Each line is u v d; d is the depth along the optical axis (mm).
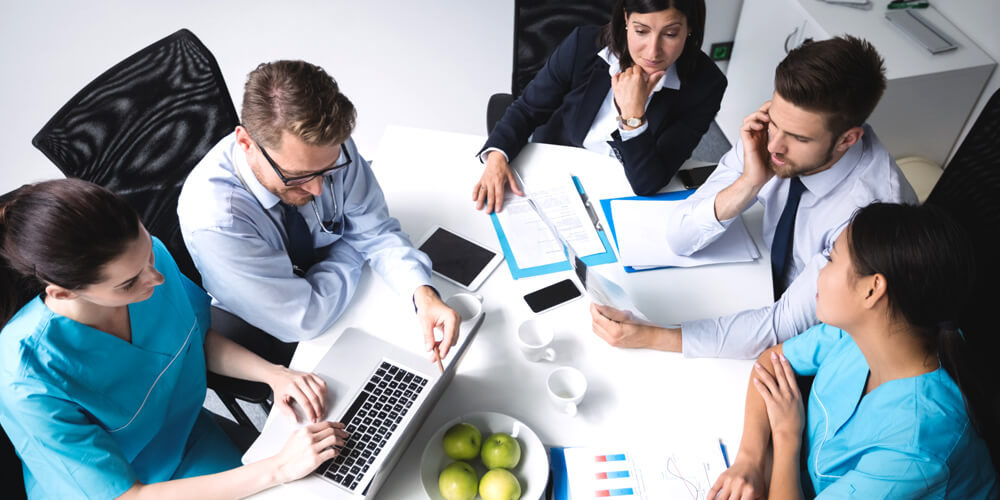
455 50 3127
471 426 1257
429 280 1564
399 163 1919
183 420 1521
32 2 2965
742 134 1550
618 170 1928
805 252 1657
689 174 1921
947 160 2646
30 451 1219
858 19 2535
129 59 1677
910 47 2434
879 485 1117
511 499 1186
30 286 1212
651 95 1933
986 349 1644
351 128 1335
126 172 1684
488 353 1469
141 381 1363
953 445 1097
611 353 1476
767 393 1381
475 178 1887
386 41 3125
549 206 1808
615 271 1651
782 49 2729
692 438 1337
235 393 1521
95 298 1156
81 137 1583
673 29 1726
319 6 3178
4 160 2670
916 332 1116
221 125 1857
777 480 1275
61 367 1211
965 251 1031
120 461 1264
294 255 1670
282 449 1229
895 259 1050
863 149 1553
